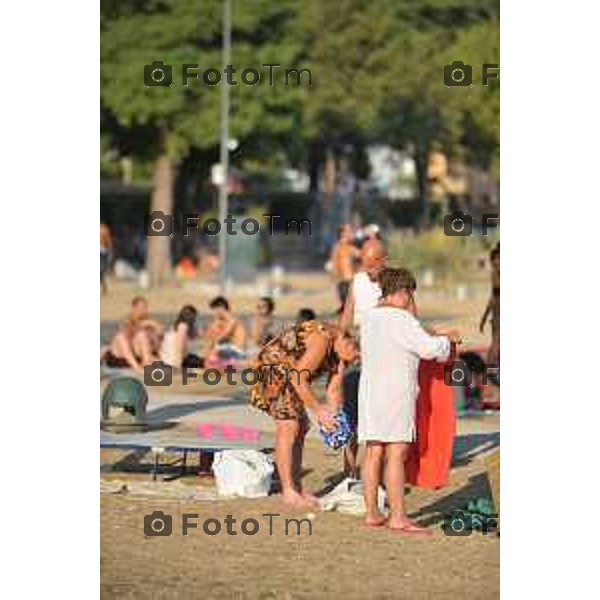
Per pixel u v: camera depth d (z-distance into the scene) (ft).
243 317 280.51
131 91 419.33
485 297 323.37
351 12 451.94
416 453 108.37
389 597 87.71
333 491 111.86
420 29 465.06
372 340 104.47
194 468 123.95
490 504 109.60
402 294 104.78
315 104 451.53
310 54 451.53
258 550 97.45
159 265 403.34
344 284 176.24
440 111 461.78
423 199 483.51
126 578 90.63
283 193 496.64
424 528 104.63
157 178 430.20
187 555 95.09
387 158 532.32
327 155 507.30
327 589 88.79
